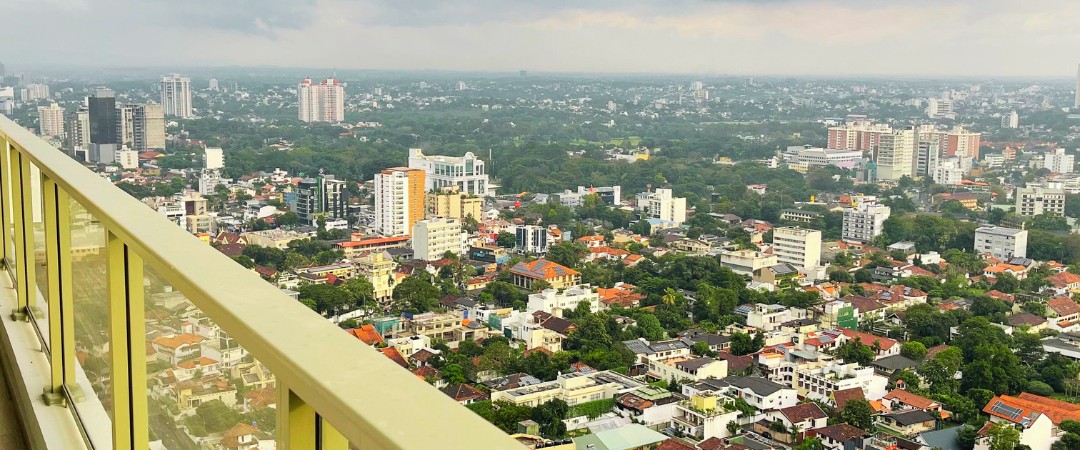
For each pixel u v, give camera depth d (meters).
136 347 1.42
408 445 0.53
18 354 2.44
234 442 0.93
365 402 0.60
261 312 0.83
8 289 2.88
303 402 0.73
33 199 2.42
